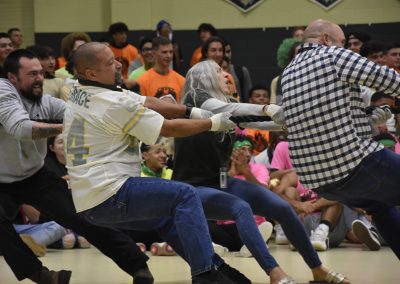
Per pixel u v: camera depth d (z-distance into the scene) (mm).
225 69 9531
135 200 4273
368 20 12641
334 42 4695
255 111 4824
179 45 12594
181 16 12891
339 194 4613
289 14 12773
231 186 5180
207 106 5016
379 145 4469
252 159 8438
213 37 9227
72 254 7219
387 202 4570
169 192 4250
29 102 5059
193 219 4227
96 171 4289
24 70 4945
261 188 5152
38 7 13070
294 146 4637
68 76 8719
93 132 4328
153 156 7566
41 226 7406
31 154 4992
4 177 4977
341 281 5059
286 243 7824
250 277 5500
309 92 4496
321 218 7648
